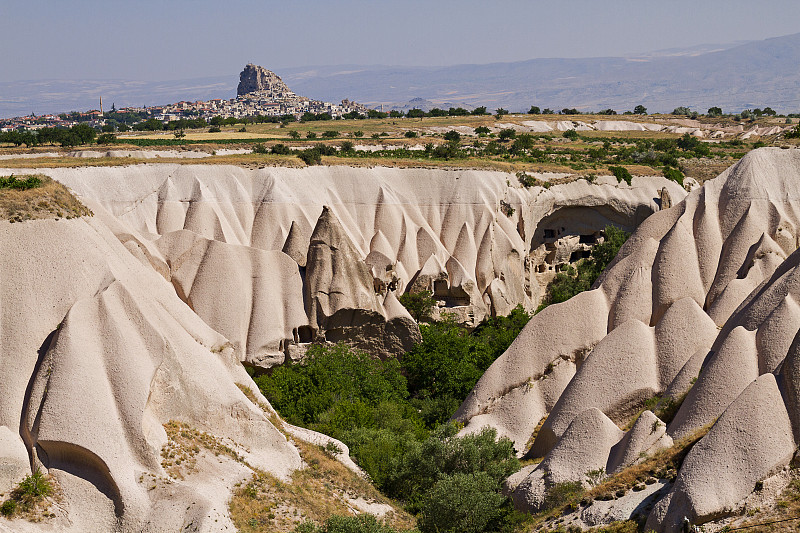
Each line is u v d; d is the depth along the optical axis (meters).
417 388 86.31
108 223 82.25
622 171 127.06
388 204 112.50
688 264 74.94
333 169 115.00
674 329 61.94
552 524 50.00
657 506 46.44
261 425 57.12
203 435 54.84
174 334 57.19
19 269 56.88
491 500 53.38
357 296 86.69
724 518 45.16
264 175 111.12
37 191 60.97
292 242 93.75
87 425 49.91
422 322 99.62
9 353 54.09
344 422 69.94
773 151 88.75
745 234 80.75
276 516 50.88
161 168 109.69
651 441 51.84
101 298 55.62
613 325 70.56
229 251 86.75
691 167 147.00
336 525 48.31
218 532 47.12
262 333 83.62
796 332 52.78
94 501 48.62
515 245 111.00
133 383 52.47
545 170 123.31
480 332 103.00
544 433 60.25
